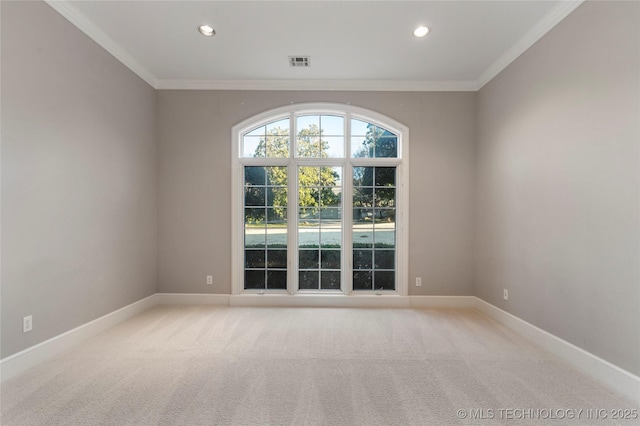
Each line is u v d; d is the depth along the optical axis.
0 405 1.72
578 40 2.17
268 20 2.52
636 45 1.78
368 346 2.53
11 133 1.99
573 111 2.22
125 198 3.12
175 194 3.69
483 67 3.29
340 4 2.32
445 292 3.69
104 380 1.98
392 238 3.81
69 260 2.44
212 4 2.33
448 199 3.68
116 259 2.99
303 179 3.81
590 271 2.08
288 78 3.61
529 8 2.34
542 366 2.20
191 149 3.69
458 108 3.67
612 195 1.92
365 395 1.84
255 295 3.68
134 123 3.25
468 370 2.14
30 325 2.13
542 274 2.54
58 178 2.33
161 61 3.22
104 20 2.53
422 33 2.69
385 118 3.67
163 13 2.44
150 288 3.56
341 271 3.79
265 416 1.64
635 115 1.78
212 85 3.67
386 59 3.14
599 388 1.91
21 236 2.06
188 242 3.70
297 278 3.79
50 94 2.26
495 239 3.22
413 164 3.69
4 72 1.95
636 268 1.79
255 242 3.81
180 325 2.99
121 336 2.70
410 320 3.17
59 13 2.31
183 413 1.66
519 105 2.83
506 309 3.03
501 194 3.12
